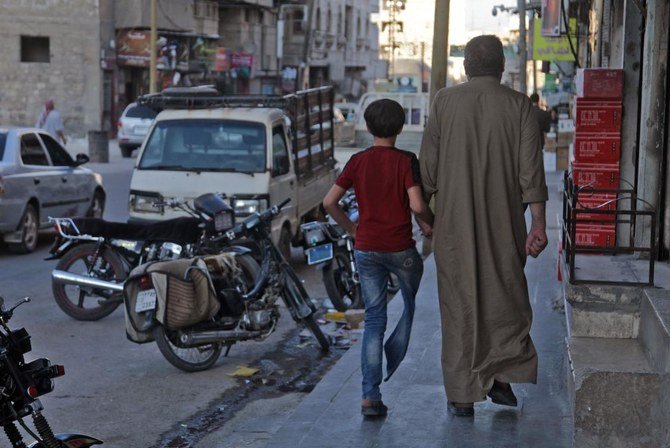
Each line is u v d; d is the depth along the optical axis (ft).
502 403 21.61
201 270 28.94
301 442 20.85
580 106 28.14
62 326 34.50
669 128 25.75
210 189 43.34
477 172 20.34
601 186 28.02
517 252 20.56
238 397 27.09
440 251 20.72
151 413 25.44
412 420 21.95
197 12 196.44
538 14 112.68
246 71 212.43
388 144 21.88
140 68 180.55
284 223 45.42
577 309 21.40
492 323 20.66
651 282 21.30
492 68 20.59
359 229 22.07
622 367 18.83
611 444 18.61
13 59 165.27
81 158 56.65
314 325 31.83
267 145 44.27
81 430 23.91
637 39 28.17
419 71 363.56
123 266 34.76
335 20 280.51
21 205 50.01
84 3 166.09
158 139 45.21
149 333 28.53
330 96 54.24
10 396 14.30
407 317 22.43
